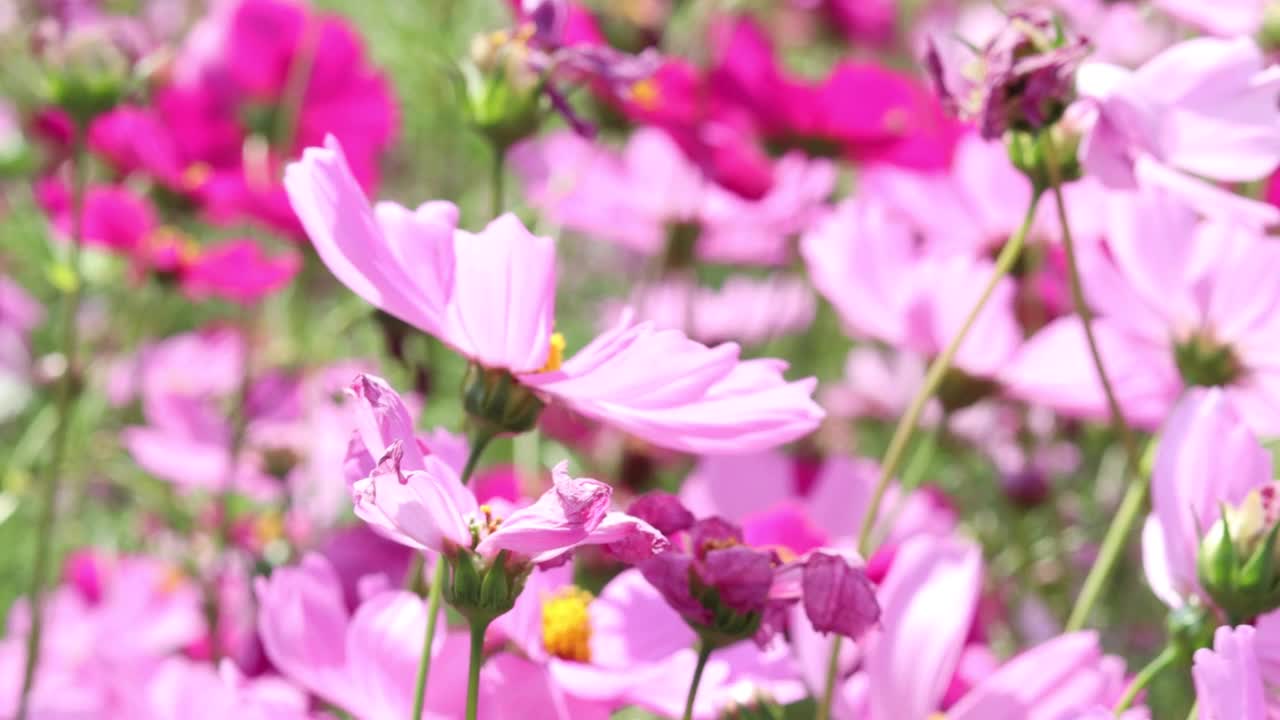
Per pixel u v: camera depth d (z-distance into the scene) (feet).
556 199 3.34
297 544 2.94
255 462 3.14
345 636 1.98
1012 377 2.35
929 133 3.09
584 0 3.16
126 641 2.76
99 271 3.46
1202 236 2.22
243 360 3.53
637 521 1.78
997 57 2.01
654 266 3.43
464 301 1.91
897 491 2.50
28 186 4.11
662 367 1.88
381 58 4.19
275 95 3.37
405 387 2.91
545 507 1.78
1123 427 2.12
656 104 3.03
